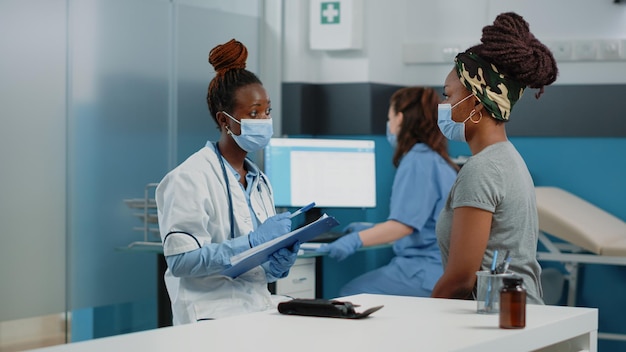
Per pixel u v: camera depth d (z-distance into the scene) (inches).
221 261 93.5
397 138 163.5
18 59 150.9
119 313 166.4
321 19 187.6
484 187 91.5
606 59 184.5
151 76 170.1
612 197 185.3
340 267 191.5
